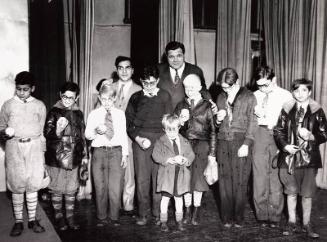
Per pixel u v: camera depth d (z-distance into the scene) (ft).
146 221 14.02
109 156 13.55
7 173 12.01
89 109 16.29
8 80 15.06
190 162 13.08
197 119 13.39
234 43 18.33
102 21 20.12
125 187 15.15
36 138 12.26
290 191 12.63
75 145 13.07
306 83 12.34
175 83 14.75
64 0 18.42
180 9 17.28
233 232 13.14
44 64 17.71
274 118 13.17
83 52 16.07
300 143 12.30
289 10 18.58
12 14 14.96
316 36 18.71
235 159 13.14
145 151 13.71
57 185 13.11
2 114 12.11
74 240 12.29
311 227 12.84
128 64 14.78
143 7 19.83
